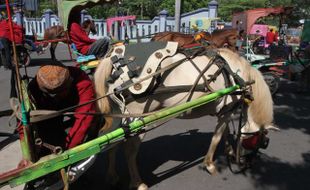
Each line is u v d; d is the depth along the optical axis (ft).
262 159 17.52
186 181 15.30
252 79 14.76
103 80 12.76
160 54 13.01
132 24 44.91
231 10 89.76
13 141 17.10
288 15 43.96
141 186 13.97
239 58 14.96
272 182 15.34
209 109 14.61
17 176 8.87
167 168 16.43
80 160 9.98
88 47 21.75
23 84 9.82
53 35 35.70
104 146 11.09
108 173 14.52
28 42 42.29
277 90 31.12
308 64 32.09
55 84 9.49
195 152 18.21
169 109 11.88
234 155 16.47
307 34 46.50
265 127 15.35
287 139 20.30
